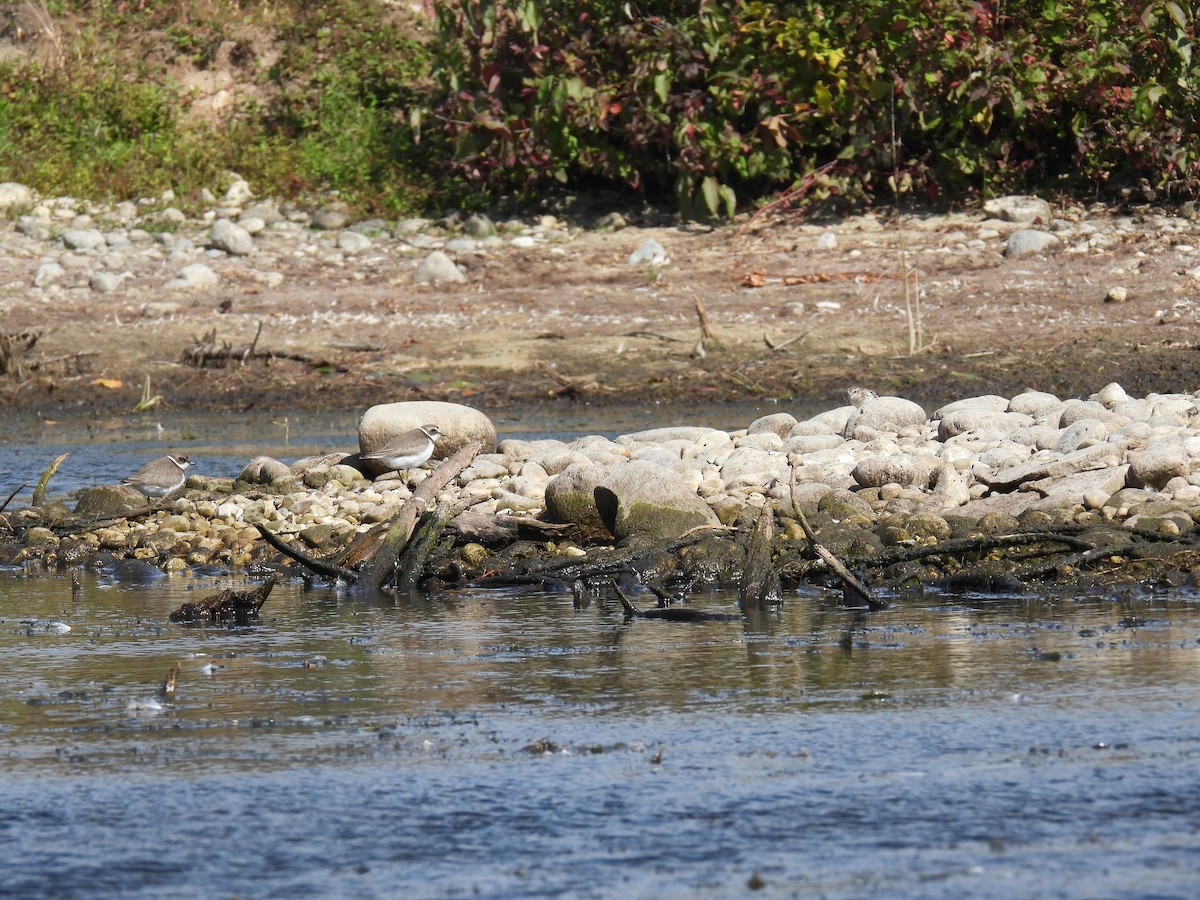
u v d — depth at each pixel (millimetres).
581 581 33375
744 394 63469
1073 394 60469
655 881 16047
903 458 39344
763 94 80812
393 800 18656
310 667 25984
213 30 96812
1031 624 27906
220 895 15898
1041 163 82625
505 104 83688
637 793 18734
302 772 19797
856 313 71188
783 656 25875
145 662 26672
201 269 77562
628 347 68688
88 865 16734
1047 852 16625
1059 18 79688
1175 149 78375
